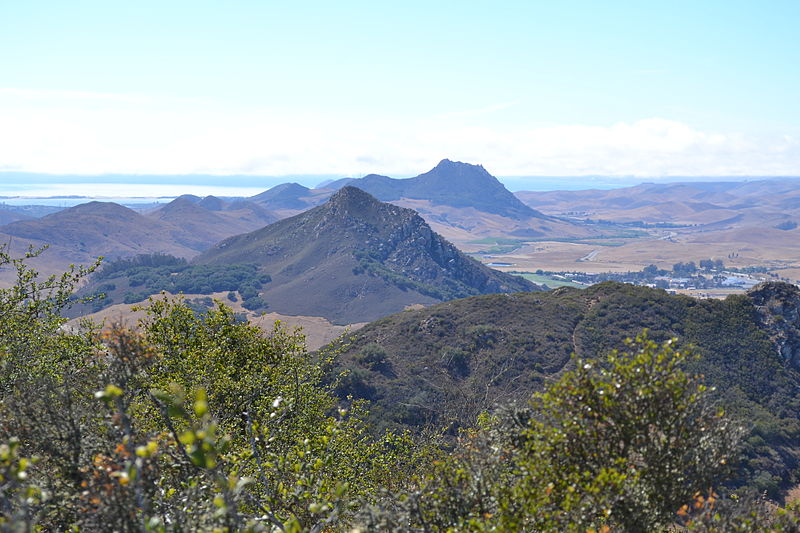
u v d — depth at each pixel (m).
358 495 10.86
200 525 5.33
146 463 5.48
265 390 15.48
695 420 7.29
